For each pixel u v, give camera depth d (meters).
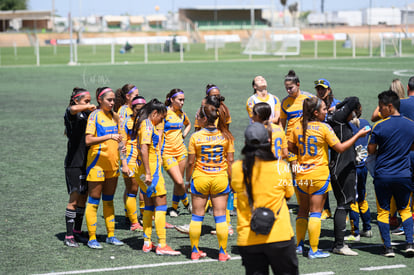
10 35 112.81
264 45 82.94
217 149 7.70
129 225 9.87
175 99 10.01
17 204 10.87
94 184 8.40
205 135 7.72
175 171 8.62
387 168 7.88
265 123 6.98
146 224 8.32
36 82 39.91
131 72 48.41
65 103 27.91
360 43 100.19
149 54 85.25
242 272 7.41
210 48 101.81
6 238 8.90
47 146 17.00
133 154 9.41
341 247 8.11
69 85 37.44
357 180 8.76
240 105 26.02
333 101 9.39
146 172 7.97
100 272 7.43
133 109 9.36
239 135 18.19
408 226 7.94
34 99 29.72
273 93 30.52
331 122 8.02
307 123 7.71
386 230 7.95
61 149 16.53
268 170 5.63
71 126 8.48
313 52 84.69
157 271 7.47
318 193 7.77
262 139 5.63
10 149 16.53
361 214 8.92
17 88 35.78
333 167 7.97
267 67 53.69
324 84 9.16
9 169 13.93
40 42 114.62
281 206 5.70
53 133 19.31
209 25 143.25
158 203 8.18
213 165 7.74
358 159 8.62
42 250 8.37
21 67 56.22
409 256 7.97
